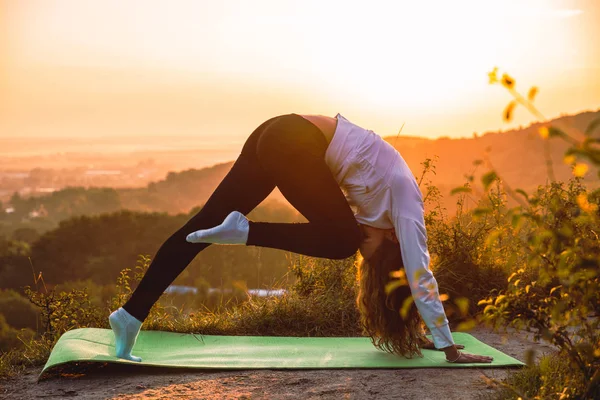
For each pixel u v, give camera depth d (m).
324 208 3.41
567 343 2.28
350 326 4.64
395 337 3.66
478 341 4.08
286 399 3.02
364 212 3.61
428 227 5.13
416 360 3.66
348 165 3.52
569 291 1.93
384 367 3.55
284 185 3.46
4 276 61.06
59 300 4.57
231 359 3.72
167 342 4.18
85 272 62.56
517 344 4.15
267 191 3.80
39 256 64.44
